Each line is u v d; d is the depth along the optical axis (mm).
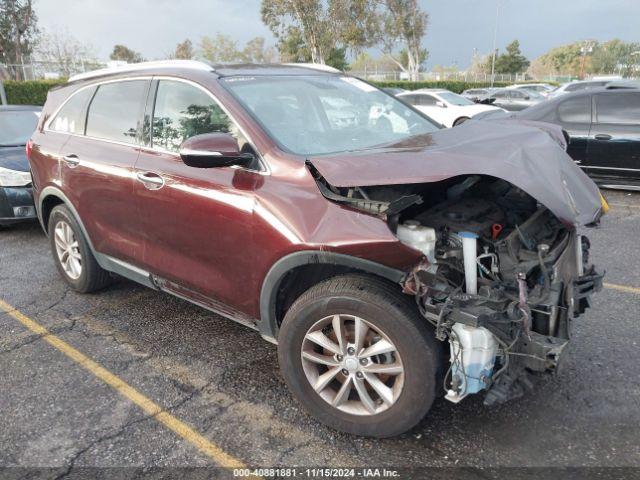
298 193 2729
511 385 2469
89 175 3930
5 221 6449
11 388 3283
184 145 2785
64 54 36906
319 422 2879
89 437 2820
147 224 3531
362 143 3328
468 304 2344
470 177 2926
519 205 3033
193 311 4305
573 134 8055
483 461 2551
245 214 2871
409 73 48438
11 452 2717
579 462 2527
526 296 2422
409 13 47000
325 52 43375
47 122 4605
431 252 2443
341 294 2537
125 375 3398
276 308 2945
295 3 40562
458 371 2361
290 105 3361
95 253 4215
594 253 5340
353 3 42844
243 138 3037
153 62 3916
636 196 7871
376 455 2619
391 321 2430
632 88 7770
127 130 3777
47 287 4887
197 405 3072
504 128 3254
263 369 3432
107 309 4367
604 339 3627
